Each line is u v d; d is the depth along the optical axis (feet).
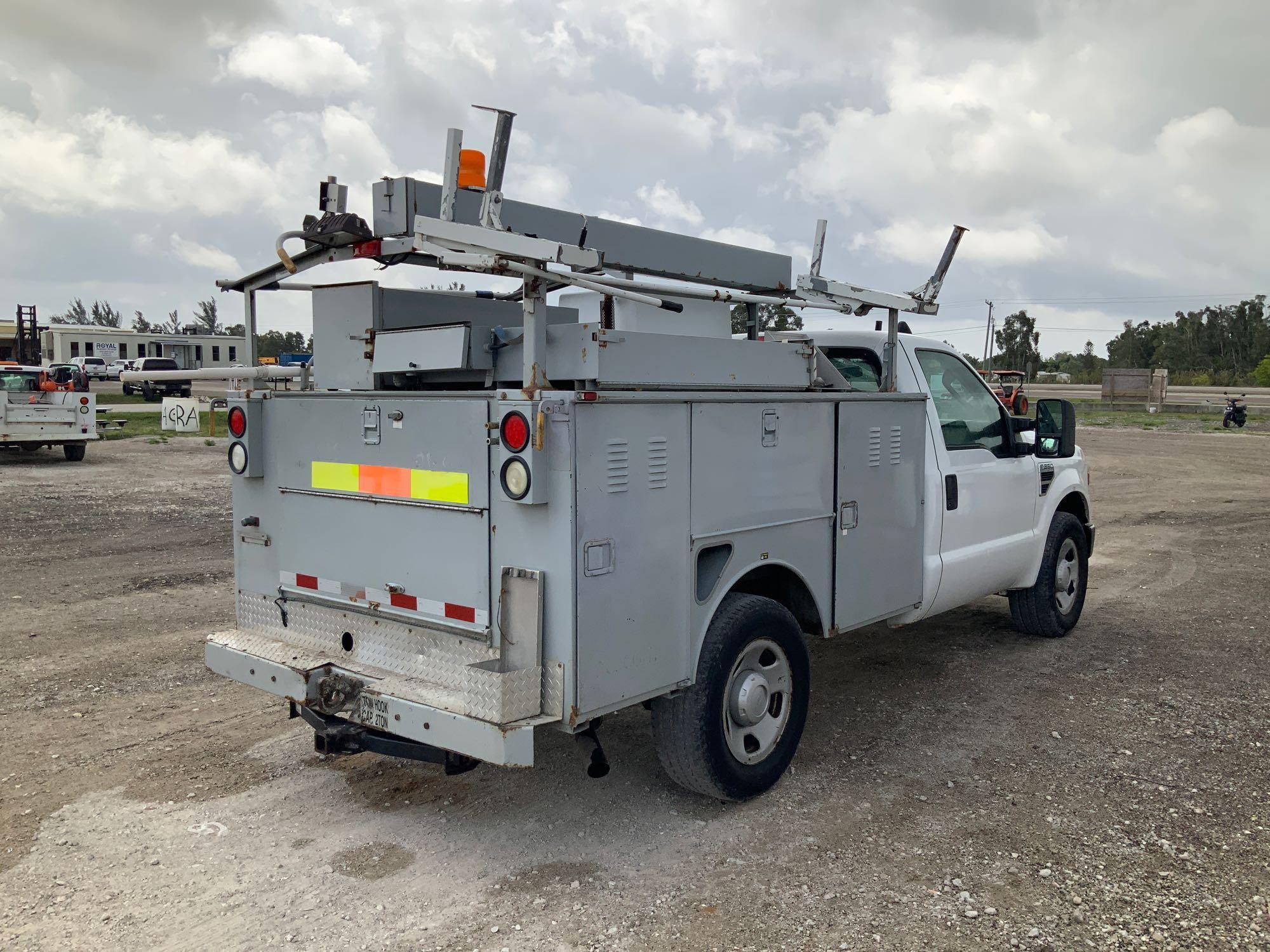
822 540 14.23
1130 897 10.64
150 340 182.80
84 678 18.28
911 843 11.95
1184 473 59.06
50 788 13.48
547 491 10.39
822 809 12.97
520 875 11.18
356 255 12.09
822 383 14.65
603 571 10.69
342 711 11.65
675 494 11.60
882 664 19.77
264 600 13.80
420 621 11.82
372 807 13.01
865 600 15.28
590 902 10.56
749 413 12.66
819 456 14.01
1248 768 14.32
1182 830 12.27
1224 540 35.42
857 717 16.63
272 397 13.39
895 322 16.30
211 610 23.52
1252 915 10.25
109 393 155.53
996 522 18.89
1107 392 154.40
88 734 15.51
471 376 12.11
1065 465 21.62
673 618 11.73
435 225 10.90
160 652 20.01
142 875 11.16
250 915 10.30
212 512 39.09
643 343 11.48
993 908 10.39
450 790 13.56
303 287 14.16
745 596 13.12
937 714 16.75
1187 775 14.06
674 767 12.53
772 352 13.66
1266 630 22.38
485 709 10.36
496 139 10.50
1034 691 17.98
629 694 11.14
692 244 15.19
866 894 10.70
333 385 13.38
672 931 9.96
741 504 12.66
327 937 9.87
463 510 11.18
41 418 57.06
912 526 16.30
